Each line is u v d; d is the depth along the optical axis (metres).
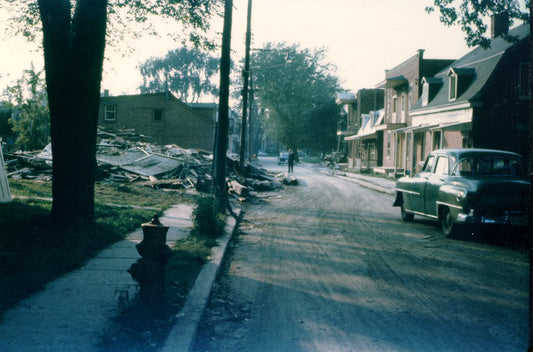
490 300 5.74
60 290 5.50
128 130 39.66
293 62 73.94
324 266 7.61
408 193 12.37
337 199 19.70
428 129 26.66
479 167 10.30
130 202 14.17
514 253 8.64
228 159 28.78
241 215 14.30
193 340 4.27
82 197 8.11
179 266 6.95
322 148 73.75
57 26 7.74
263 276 6.95
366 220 13.34
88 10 7.85
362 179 32.28
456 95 25.31
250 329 4.78
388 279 6.76
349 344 4.38
